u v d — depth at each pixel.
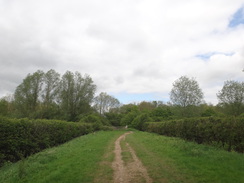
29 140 16.44
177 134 25.02
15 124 15.05
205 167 8.81
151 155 12.49
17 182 8.16
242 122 13.06
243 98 39.25
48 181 7.78
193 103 43.12
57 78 51.09
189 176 7.82
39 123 19.02
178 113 44.25
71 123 30.08
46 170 9.55
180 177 7.79
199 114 43.41
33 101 47.31
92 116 53.56
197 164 9.44
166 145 16.47
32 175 8.93
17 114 45.84
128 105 105.94
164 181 7.44
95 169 9.35
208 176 7.64
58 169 9.45
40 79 48.25
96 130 51.00
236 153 11.64
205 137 17.52
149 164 10.07
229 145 13.98
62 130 24.83
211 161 9.77
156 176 8.06
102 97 91.06
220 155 11.00
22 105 46.28
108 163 10.64
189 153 12.03
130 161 11.06
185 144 15.55
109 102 92.94
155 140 21.05
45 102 49.25
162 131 33.22
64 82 55.47
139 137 26.83
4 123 13.84
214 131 15.92
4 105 47.78
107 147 17.03
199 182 7.15
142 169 9.24
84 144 19.12
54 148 18.17
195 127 19.36
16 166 11.29
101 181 7.70
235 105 39.53
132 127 63.62
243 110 39.00
